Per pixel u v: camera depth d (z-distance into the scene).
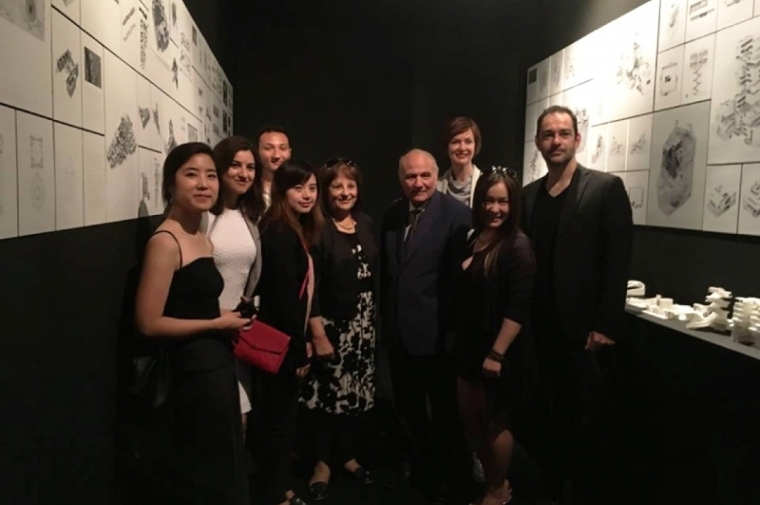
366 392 2.79
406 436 3.28
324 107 5.53
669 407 2.19
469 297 2.43
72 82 1.35
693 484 2.05
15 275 1.07
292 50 5.47
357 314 2.71
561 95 3.88
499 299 2.36
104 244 1.62
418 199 2.69
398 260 2.76
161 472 1.69
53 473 1.27
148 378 1.67
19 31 1.08
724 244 2.39
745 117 2.25
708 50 2.46
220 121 4.35
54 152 1.25
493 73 4.90
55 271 1.27
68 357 1.35
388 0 4.68
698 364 2.03
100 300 1.59
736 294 2.32
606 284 2.36
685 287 2.64
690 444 2.06
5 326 1.03
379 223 5.63
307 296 2.34
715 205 2.42
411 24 5.20
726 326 2.12
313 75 5.50
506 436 2.39
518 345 2.37
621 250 2.35
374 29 5.41
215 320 1.75
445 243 2.67
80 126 1.41
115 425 1.75
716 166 2.42
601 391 2.46
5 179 1.02
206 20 3.66
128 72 1.84
